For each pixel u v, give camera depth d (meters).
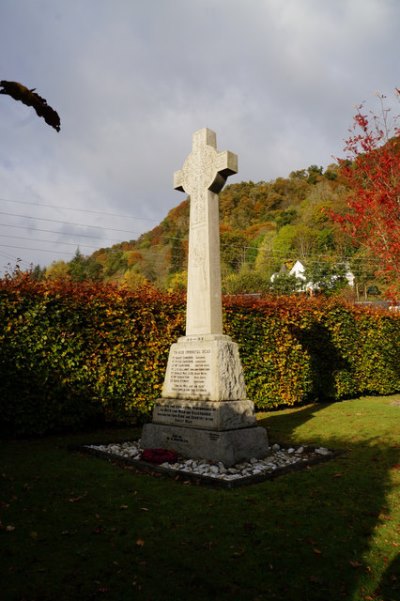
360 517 4.27
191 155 7.83
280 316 12.90
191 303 7.39
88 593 2.95
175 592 2.98
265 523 4.12
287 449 7.28
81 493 4.89
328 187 86.81
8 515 4.20
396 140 11.99
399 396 16.02
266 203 97.25
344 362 14.67
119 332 9.62
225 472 5.75
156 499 4.75
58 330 8.74
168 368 7.41
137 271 75.50
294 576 3.20
